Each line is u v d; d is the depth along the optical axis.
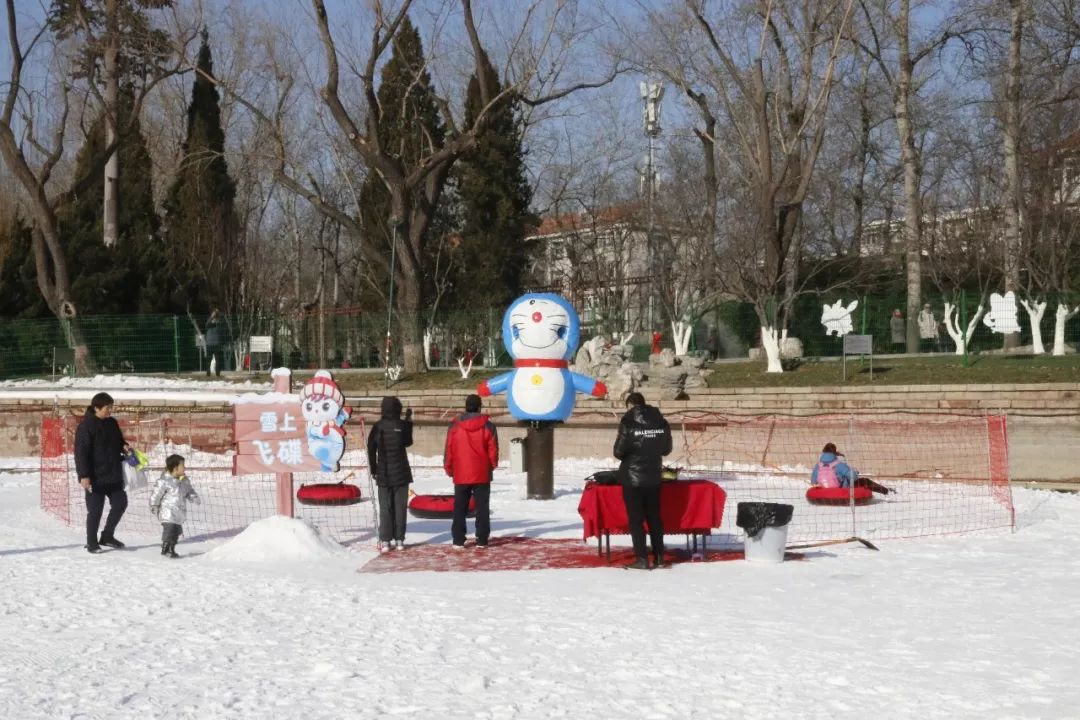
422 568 12.20
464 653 7.81
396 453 13.52
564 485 21.03
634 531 12.01
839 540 13.33
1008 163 32.62
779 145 35.06
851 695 6.68
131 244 40.34
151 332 34.97
